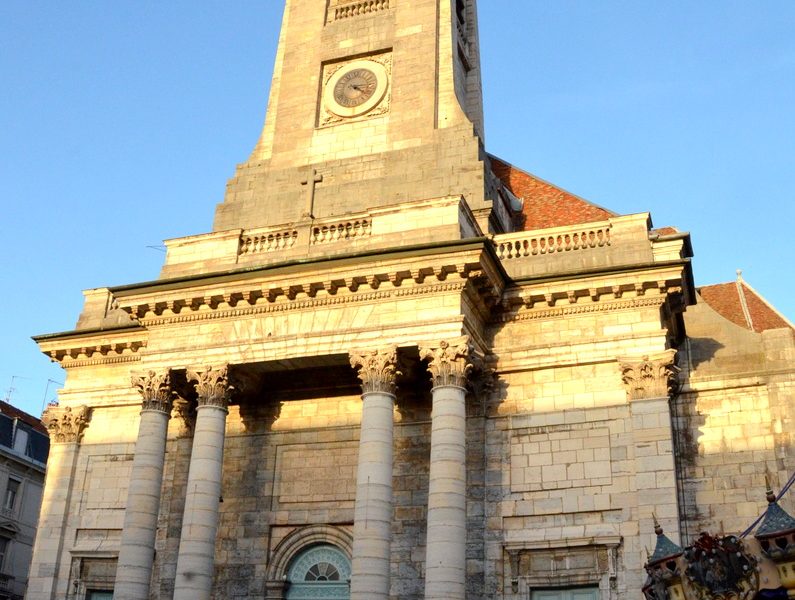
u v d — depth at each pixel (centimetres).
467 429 2658
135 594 2580
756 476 2556
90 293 3372
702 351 2738
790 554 1617
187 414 2972
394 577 2586
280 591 2706
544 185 3625
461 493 2364
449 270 2516
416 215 2727
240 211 3359
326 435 2844
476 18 3984
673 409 2700
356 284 2595
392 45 3506
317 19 3694
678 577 1745
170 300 2762
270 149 3509
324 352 2592
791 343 2664
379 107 3419
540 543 2475
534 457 2586
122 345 3114
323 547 2752
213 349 2719
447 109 3328
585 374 2622
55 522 3028
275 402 2936
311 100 3519
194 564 2475
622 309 2630
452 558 2283
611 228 2788
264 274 2666
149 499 2675
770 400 2623
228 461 2908
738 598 1670
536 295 2669
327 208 3253
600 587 2386
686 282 2636
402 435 2739
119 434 3106
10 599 4981
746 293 3322
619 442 2516
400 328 2541
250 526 2808
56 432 3156
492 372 2688
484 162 3209
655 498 2394
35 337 3191
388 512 2391
